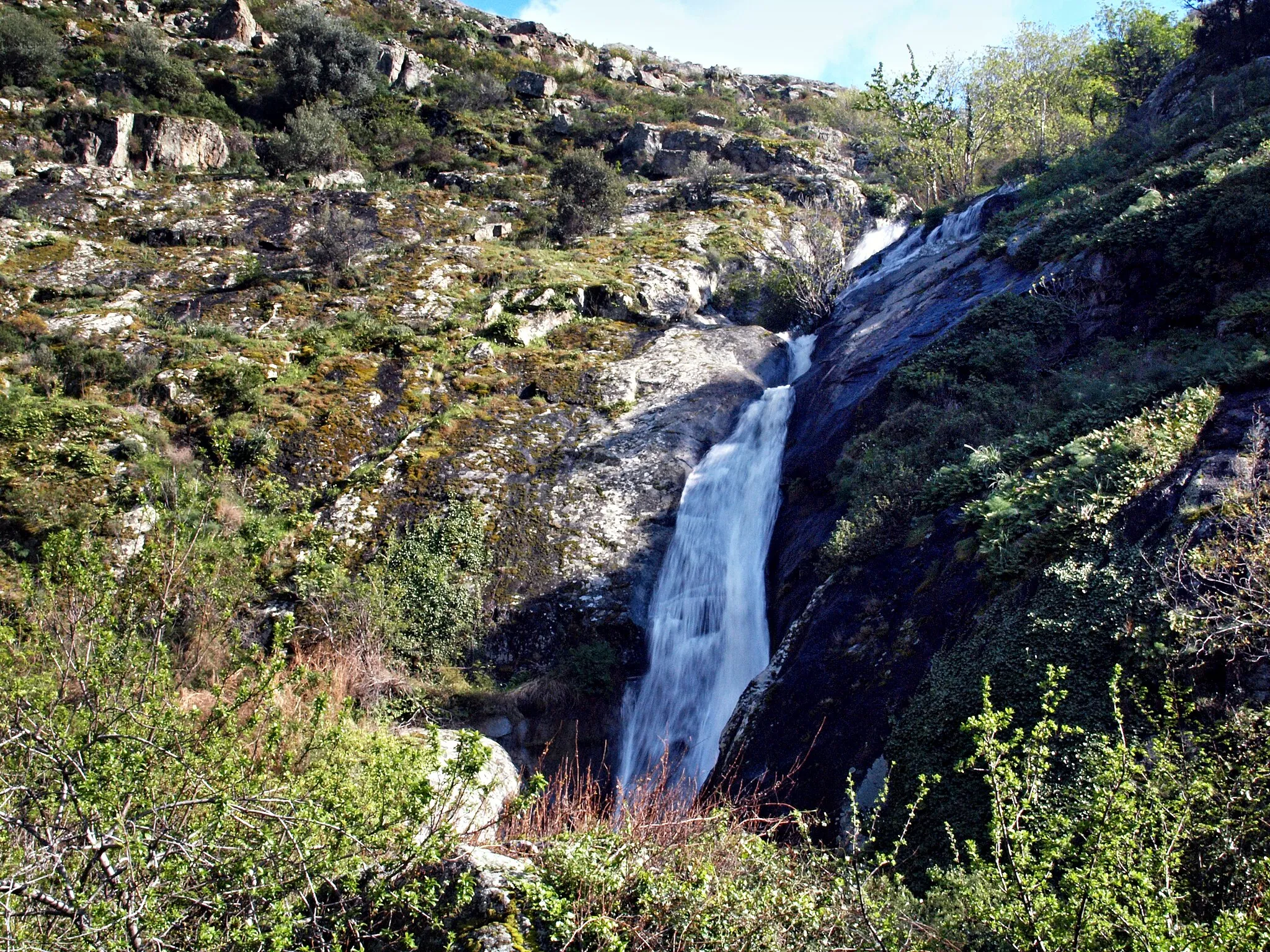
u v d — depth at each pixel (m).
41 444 15.48
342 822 4.75
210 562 13.54
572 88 43.38
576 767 12.21
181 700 6.51
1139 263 13.45
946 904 5.70
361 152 34.22
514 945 4.41
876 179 34.28
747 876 5.48
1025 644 8.02
